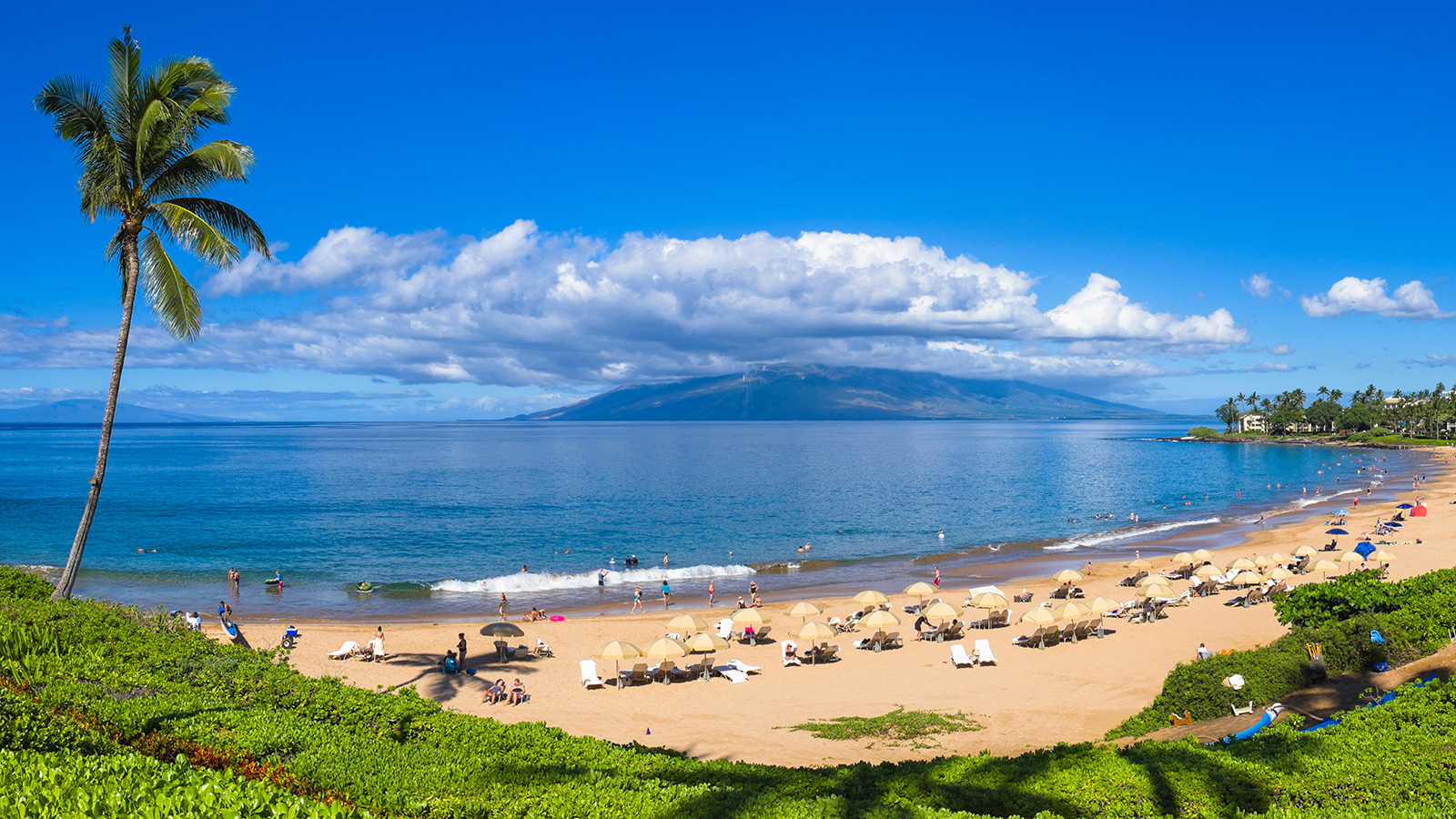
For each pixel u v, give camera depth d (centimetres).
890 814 1088
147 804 784
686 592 5275
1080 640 3681
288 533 7625
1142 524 8369
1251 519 8506
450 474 15050
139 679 1532
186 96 2317
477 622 4291
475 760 1233
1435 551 5553
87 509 2292
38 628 1714
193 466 17038
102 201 2238
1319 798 1152
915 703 2769
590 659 3453
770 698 2892
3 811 745
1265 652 2297
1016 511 9519
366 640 3722
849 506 10012
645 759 1446
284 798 859
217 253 2253
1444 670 1900
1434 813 1024
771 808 1082
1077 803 1216
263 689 1602
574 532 7819
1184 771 1262
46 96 2147
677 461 19388
